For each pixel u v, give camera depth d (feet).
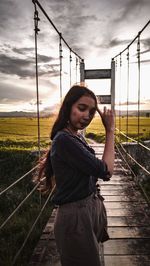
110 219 12.94
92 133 76.79
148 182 26.81
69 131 4.99
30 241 13.70
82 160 4.55
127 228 11.86
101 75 33.94
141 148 33.19
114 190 17.95
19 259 11.89
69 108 4.94
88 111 4.88
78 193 4.79
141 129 102.89
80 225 4.74
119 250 9.97
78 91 4.86
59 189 4.89
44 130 105.70
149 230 11.63
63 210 4.85
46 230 11.59
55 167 4.82
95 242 4.81
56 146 4.72
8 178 30.96
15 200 23.70
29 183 28.35
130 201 15.65
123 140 43.19
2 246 13.96
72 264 4.82
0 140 63.00
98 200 5.30
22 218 18.81
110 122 5.07
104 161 4.75
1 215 20.25
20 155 38.27
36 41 9.81
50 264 8.98
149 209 14.25
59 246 4.96
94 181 5.24
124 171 22.90
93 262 4.77
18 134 90.27
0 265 11.50
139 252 9.85
